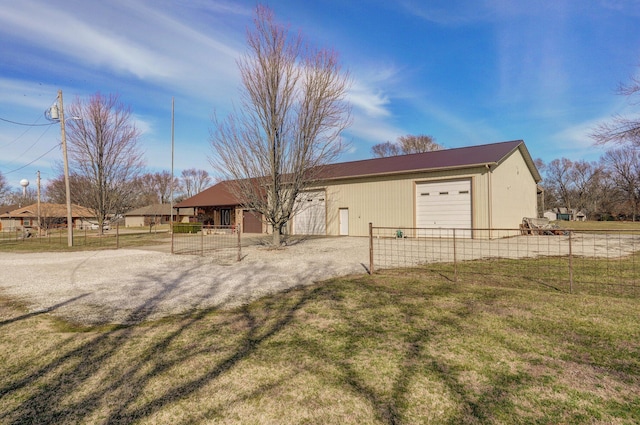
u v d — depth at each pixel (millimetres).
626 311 4703
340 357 3375
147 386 2859
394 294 5848
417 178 18391
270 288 6602
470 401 2590
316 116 13383
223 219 30156
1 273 8766
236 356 3434
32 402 2637
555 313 4645
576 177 64312
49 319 4738
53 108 17422
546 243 14570
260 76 13266
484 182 16375
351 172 21344
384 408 2514
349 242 16469
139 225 57938
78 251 14664
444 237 17484
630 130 14156
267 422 2363
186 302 5633
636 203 49219
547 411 2449
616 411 2438
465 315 4617
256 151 13531
